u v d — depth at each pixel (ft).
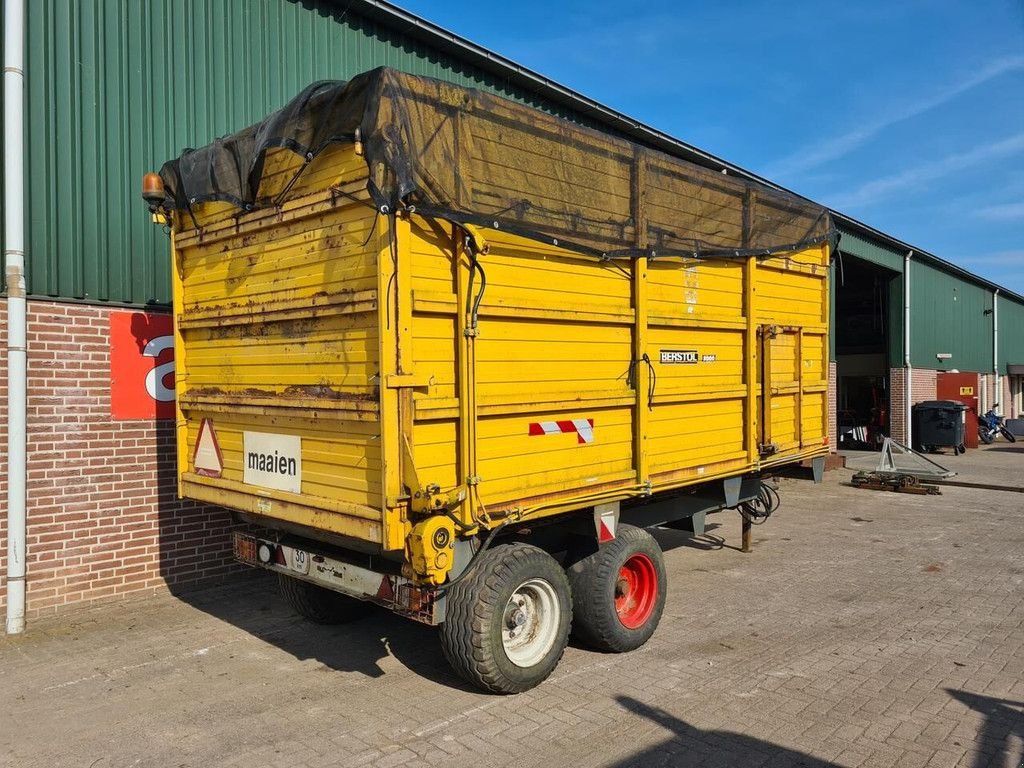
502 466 14.35
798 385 23.53
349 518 13.47
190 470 18.30
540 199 14.90
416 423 12.97
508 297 14.37
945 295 82.74
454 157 13.29
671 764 12.27
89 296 20.58
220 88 23.59
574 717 14.01
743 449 21.17
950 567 25.50
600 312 16.22
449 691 15.30
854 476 45.60
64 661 17.19
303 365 14.61
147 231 21.75
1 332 19.06
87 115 20.62
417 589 13.76
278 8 25.17
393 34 28.91
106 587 21.03
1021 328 116.67
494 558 14.51
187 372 18.26
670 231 18.17
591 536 17.01
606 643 16.93
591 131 16.12
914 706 14.39
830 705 14.44
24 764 12.56
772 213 22.03
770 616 20.13
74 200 20.31
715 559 26.76
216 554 23.36
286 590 19.04
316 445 14.43
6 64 18.69
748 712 14.16
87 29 20.67
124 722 14.08
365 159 12.82
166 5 22.36
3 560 19.19
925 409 70.49
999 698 14.75
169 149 22.33
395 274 12.43
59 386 20.03
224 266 16.80
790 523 33.71
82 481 20.51
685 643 18.02
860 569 25.27
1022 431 88.84
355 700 14.93
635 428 17.26
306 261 14.43
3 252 18.99
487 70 32.68
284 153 14.82
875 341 82.07
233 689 15.56
